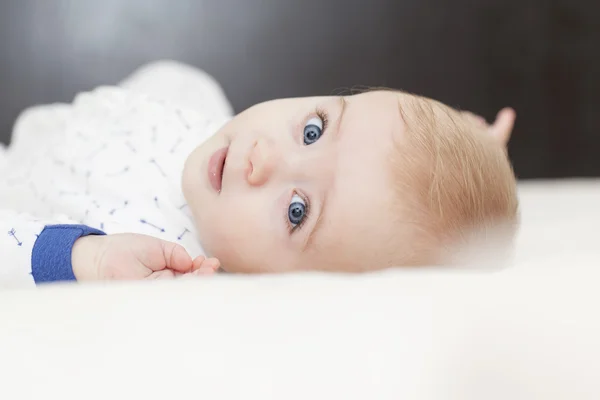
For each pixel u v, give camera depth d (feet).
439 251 3.16
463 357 1.71
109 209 3.58
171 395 1.62
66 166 3.89
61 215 3.51
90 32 6.70
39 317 1.82
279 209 3.18
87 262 2.75
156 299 1.92
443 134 3.34
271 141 3.28
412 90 7.41
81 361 1.68
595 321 1.82
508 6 7.59
